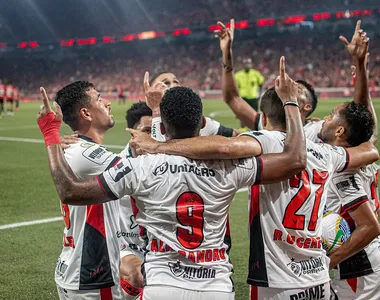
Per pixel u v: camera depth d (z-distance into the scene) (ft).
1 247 18.17
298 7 165.99
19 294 14.26
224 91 14.43
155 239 8.25
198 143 8.17
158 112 10.22
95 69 195.93
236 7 177.99
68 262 9.82
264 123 9.86
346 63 145.38
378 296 10.71
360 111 10.07
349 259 10.57
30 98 176.24
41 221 21.45
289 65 154.61
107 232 9.73
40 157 38.96
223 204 8.35
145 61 188.34
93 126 10.30
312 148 9.29
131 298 9.66
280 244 8.87
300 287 8.80
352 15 155.63
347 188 9.78
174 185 8.12
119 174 8.14
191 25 181.98
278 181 8.54
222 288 8.13
